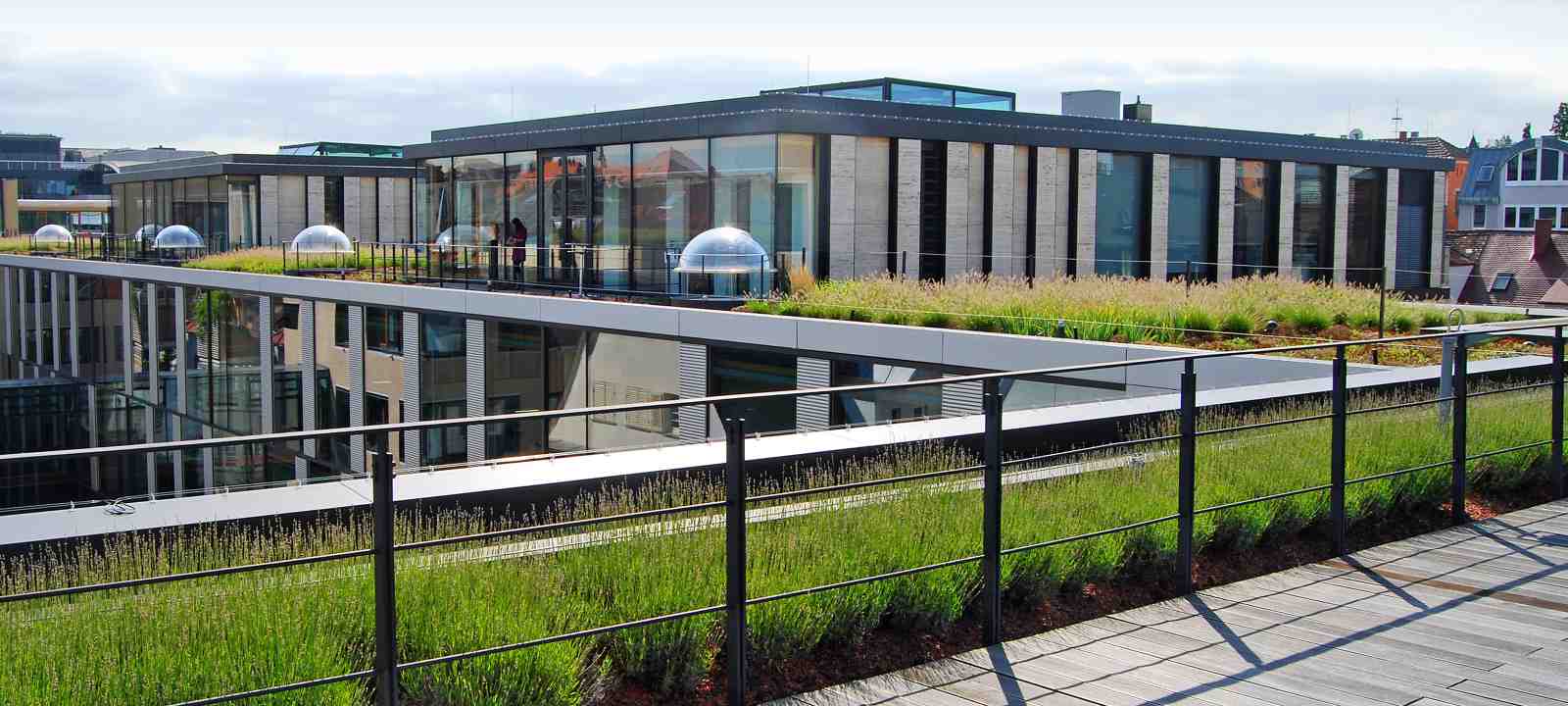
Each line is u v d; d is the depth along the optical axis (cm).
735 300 2330
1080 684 566
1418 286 3591
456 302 2691
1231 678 577
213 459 654
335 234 3772
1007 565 649
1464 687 569
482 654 480
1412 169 3569
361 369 3053
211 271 3675
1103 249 3006
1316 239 3406
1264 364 1401
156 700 439
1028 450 834
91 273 4512
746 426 533
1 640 428
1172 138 3080
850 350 1878
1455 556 809
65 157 15050
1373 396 980
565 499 675
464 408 2692
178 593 466
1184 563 710
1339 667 594
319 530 550
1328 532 829
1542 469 1008
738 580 534
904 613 617
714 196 2638
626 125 2789
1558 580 751
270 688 432
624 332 2289
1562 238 4138
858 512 622
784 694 554
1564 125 10600
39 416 4566
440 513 597
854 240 2602
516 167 3134
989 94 3183
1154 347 1527
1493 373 1193
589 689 526
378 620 455
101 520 548
